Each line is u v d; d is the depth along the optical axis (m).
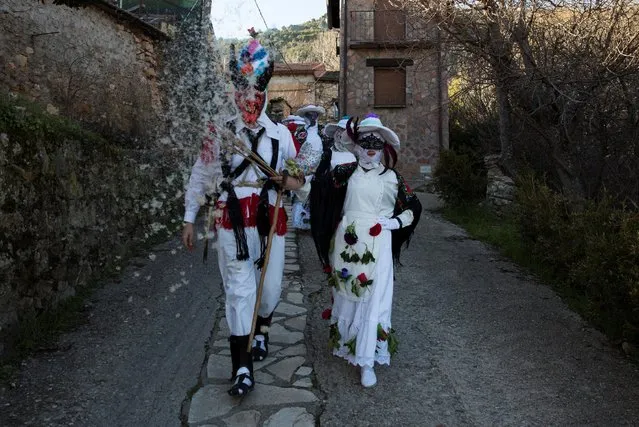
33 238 4.25
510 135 9.57
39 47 6.79
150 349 4.07
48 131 4.62
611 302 4.25
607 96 6.45
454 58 7.82
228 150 3.40
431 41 7.55
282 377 3.67
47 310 4.43
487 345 4.28
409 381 3.67
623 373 3.84
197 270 6.22
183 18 10.08
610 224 5.17
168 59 9.59
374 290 3.62
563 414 3.30
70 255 4.97
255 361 3.89
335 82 23.91
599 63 6.19
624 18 6.23
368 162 3.76
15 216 3.99
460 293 5.54
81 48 7.61
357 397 3.44
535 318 4.88
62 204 4.83
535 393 3.54
